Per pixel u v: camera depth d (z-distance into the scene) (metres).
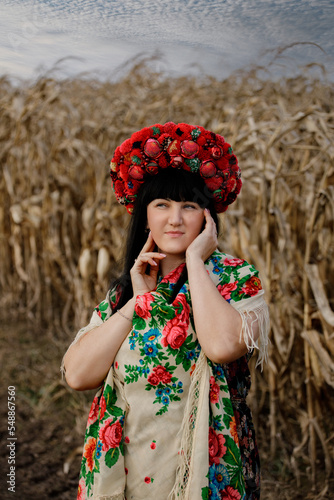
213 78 5.91
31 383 3.84
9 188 4.65
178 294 1.34
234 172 1.47
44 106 4.66
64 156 5.01
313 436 2.64
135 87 5.97
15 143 4.75
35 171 4.83
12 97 5.10
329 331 2.69
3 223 5.08
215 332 1.25
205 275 1.32
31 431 3.28
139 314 1.33
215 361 1.27
